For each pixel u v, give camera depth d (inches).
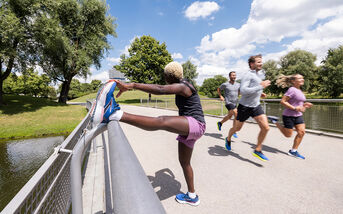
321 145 154.3
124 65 1231.5
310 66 1423.5
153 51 1226.6
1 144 379.2
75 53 853.8
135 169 21.6
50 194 45.5
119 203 15.5
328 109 190.7
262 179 98.0
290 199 79.4
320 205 74.6
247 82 118.0
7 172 244.8
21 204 29.9
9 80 1812.3
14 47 655.8
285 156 130.6
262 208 73.6
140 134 221.6
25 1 594.2
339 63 1278.3
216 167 114.6
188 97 60.4
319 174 102.1
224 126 251.9
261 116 116.6
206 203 77.7
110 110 44.2
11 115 615.8
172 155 139.9
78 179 42.4
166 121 52.3
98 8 882.8
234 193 85.1
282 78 131.5
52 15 694.5
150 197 15.9
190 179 73.7
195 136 58.7
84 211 73.9
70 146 73.0
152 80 1214.9
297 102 124.5
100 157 138.3
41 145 369.7
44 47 724.0
